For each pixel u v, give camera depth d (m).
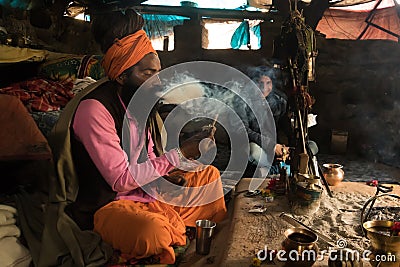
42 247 1.85
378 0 8.38
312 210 2.05
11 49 3.76
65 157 1.91
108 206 1.95
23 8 4.70
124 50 1.96
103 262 1.81
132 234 1.81
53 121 2.96
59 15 5.56
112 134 1.93
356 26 8.95
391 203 2.27
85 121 1.88
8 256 1.79
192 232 2.22
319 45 6.70
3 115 1.85
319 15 6.71
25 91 3.41
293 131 2.48
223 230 2.20
